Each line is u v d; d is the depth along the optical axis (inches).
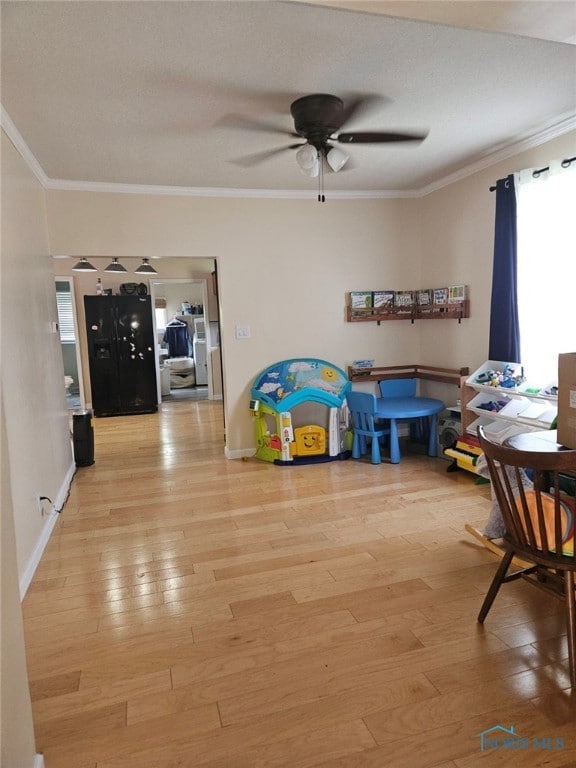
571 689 67.9
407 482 152.9
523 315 142.0
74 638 82.7
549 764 57.1
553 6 61.7
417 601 89.9
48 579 102.3
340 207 187.3
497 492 75.9
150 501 145.1
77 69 89.8
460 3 60.5
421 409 170.2
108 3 70.9
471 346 171.5
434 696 67.5
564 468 65.5
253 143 128.6
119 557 111.0
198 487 155.9
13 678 51.8
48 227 158.4
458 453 154.8
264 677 72.2
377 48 86.5
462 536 115.0
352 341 195.0
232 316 180.5
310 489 149.9
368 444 195.0
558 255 130.0
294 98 104.5
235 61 89.0
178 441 219.1
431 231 186.9
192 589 96.7
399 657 75.4
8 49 82.4
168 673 73.9
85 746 61.5
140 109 107.1
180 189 169.3
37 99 100.7
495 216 149.7
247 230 178.5
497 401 146.7
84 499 148.3
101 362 284.8
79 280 302.2
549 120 123.4
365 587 95.0
